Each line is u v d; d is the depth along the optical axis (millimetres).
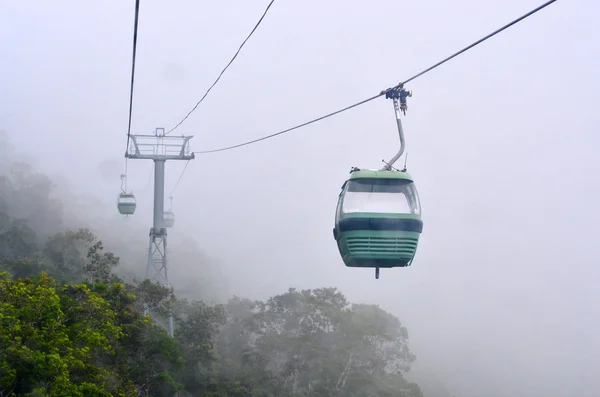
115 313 30453
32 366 23688
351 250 15742
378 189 15961
